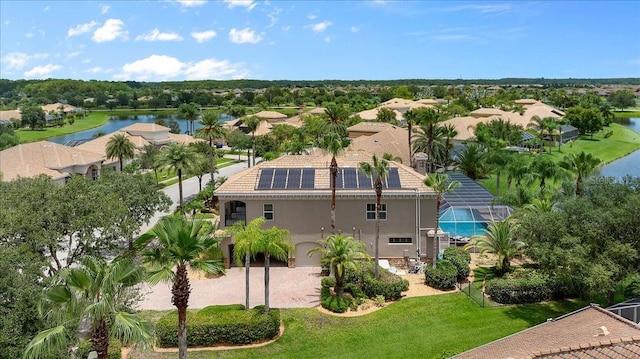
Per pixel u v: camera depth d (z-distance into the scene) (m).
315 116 125.62
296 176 43.84
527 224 32.56
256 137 113.31
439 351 28.22
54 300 16.88
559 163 56.28
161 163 56.31
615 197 32.28
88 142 95.94
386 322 32.00
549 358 17.78
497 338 29.44
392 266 42.69
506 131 103.56
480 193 53.25
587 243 30.05
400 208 42.38
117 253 36.22
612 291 30.94
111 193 38.41
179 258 21.25
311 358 28.08
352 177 43.53
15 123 172.12
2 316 19.34
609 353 17.47
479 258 44.22
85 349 23.61
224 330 29.48
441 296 35.94
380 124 97.75
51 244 28.77
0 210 28.03
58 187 33.19
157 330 29.19
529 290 34.25
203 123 79.44
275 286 38.50
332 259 33.69
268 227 42.50
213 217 55.94
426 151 72.25
